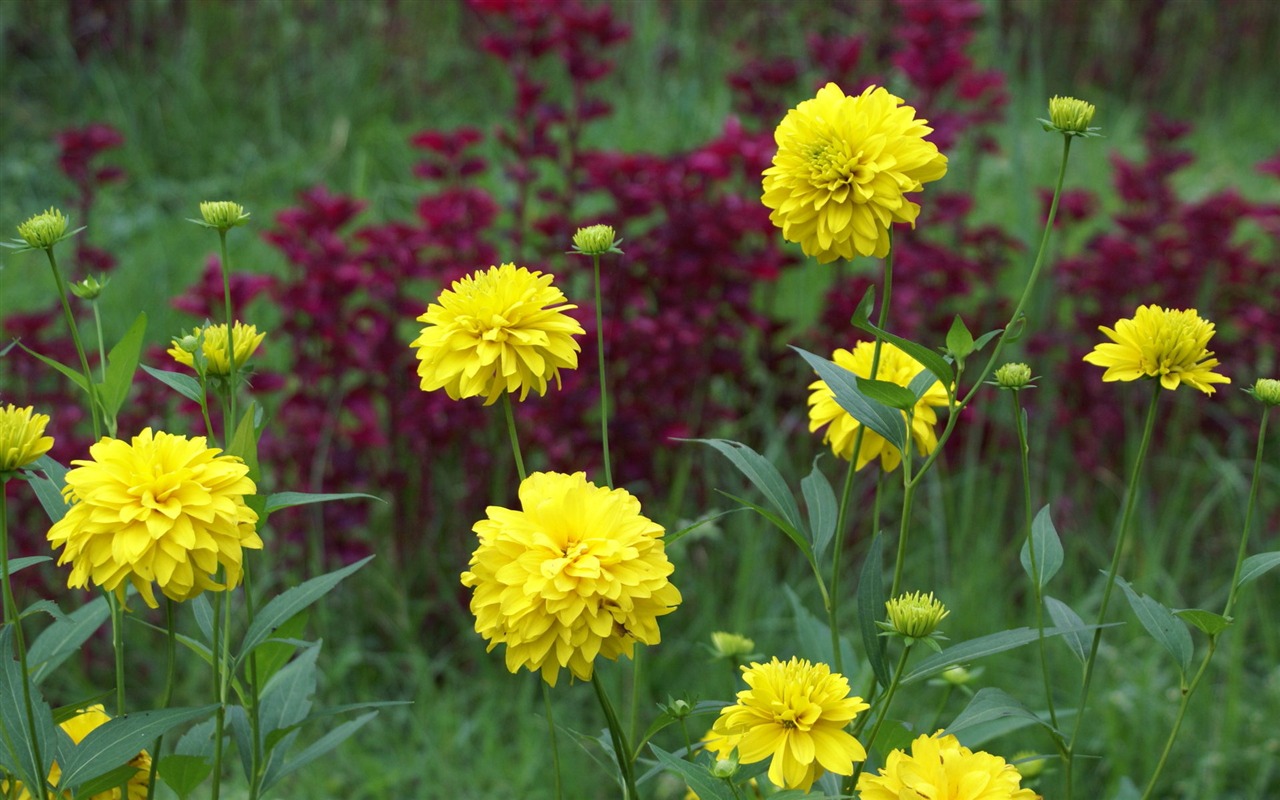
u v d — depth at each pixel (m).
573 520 1.62
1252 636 3.88
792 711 1.62
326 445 3.91
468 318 1.74
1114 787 3.18
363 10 7.29
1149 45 8.20
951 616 3.67
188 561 1.53
